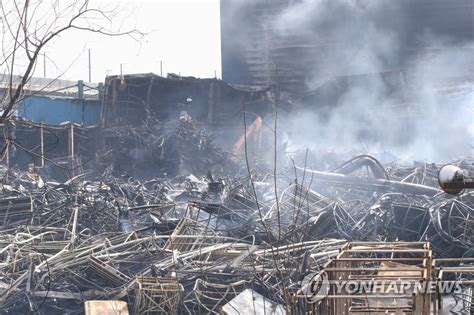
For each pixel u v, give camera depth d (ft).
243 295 36.06
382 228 50.72
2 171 73.26
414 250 22.82
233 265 41.37
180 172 103.19
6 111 26.89
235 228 51.60
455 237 47.96
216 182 71.26
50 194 61.87
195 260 44.45
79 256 44.34
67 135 110.93
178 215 58.65
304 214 52.75
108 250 45.62
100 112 146.30
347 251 24.34
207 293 38.83
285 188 62.39
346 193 66.28
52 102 139.44
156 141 106.83
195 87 136.77
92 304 36.19
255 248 43.62
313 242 45.73
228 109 138.21
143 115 131.13
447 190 18.38
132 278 41.11
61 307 39.29
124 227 54.39
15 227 55.36
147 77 132.77
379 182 65.51
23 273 42.45
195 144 106.93
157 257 44.45
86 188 66.59
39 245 48.78
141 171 103.65
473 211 48.83
